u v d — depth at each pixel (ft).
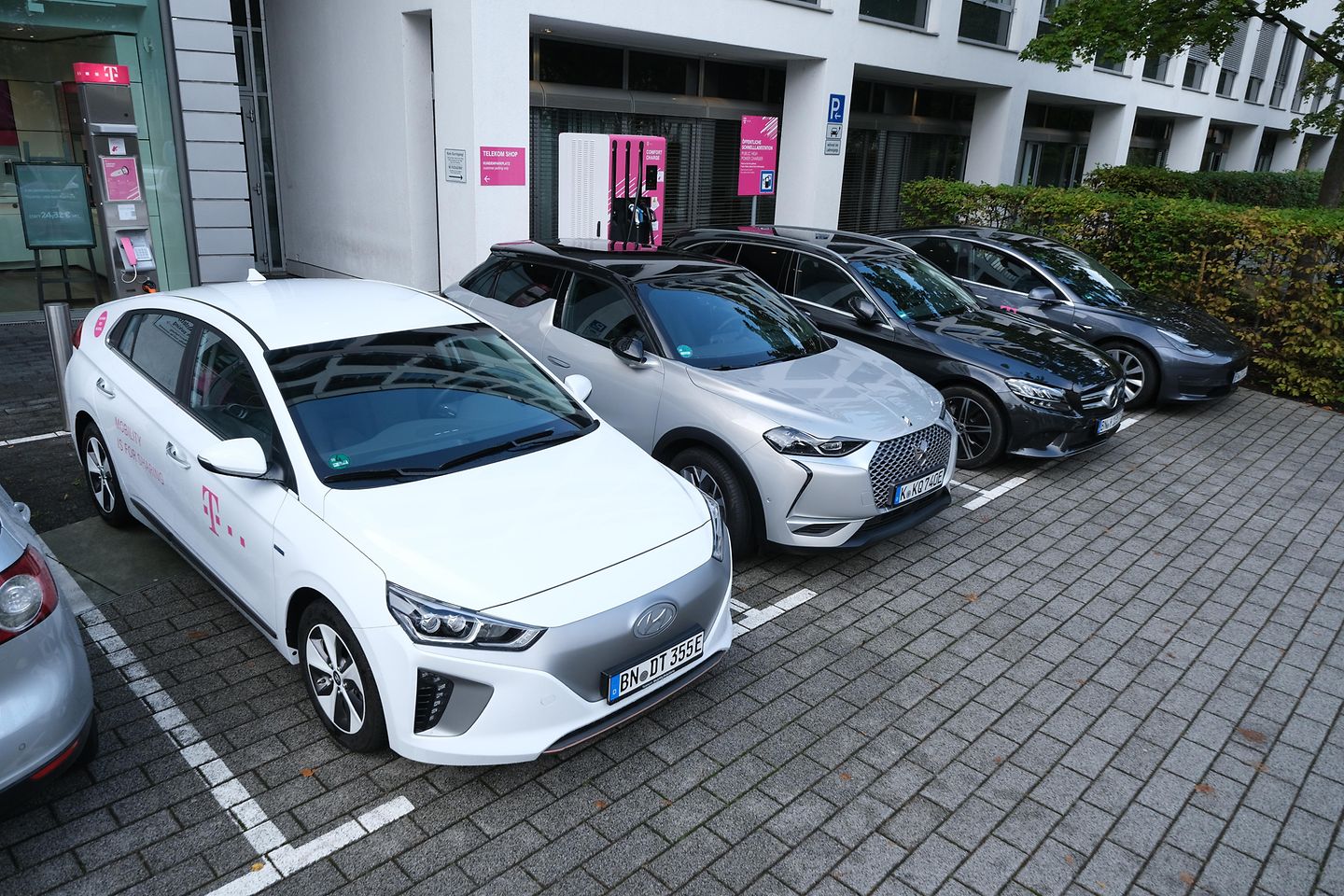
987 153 60.85
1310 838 11.41
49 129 34.50
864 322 23.86
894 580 17.66
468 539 11.09
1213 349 29.37
